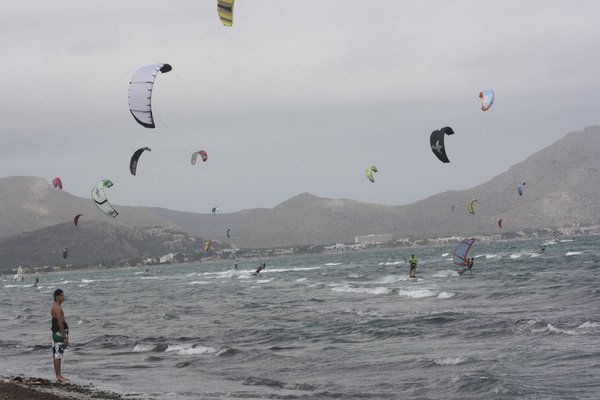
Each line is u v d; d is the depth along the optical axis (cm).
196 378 1938
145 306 4997
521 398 1498
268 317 3459
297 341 2561
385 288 4747
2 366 2320
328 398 1609
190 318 3716
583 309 2836
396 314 3064
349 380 1817
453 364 1911
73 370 2153
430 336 2438
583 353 1900
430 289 4544
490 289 4131
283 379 1892
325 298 4491
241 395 1661
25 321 4281
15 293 10000
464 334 2409
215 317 3681
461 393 1584
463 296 3853
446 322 2700
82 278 17662
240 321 3375
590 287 3566
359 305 3797
